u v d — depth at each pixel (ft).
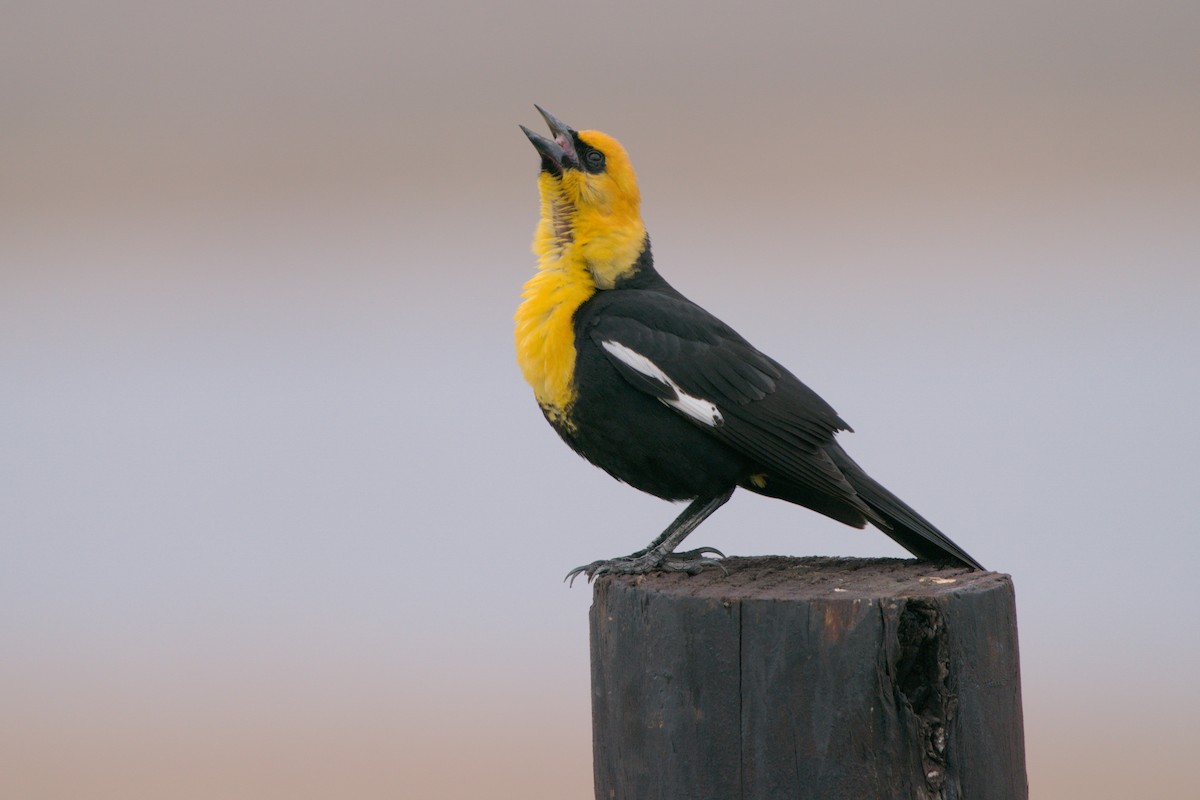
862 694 27.76
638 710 29.48
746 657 28.25
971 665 28.63
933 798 28.02
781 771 27.96
